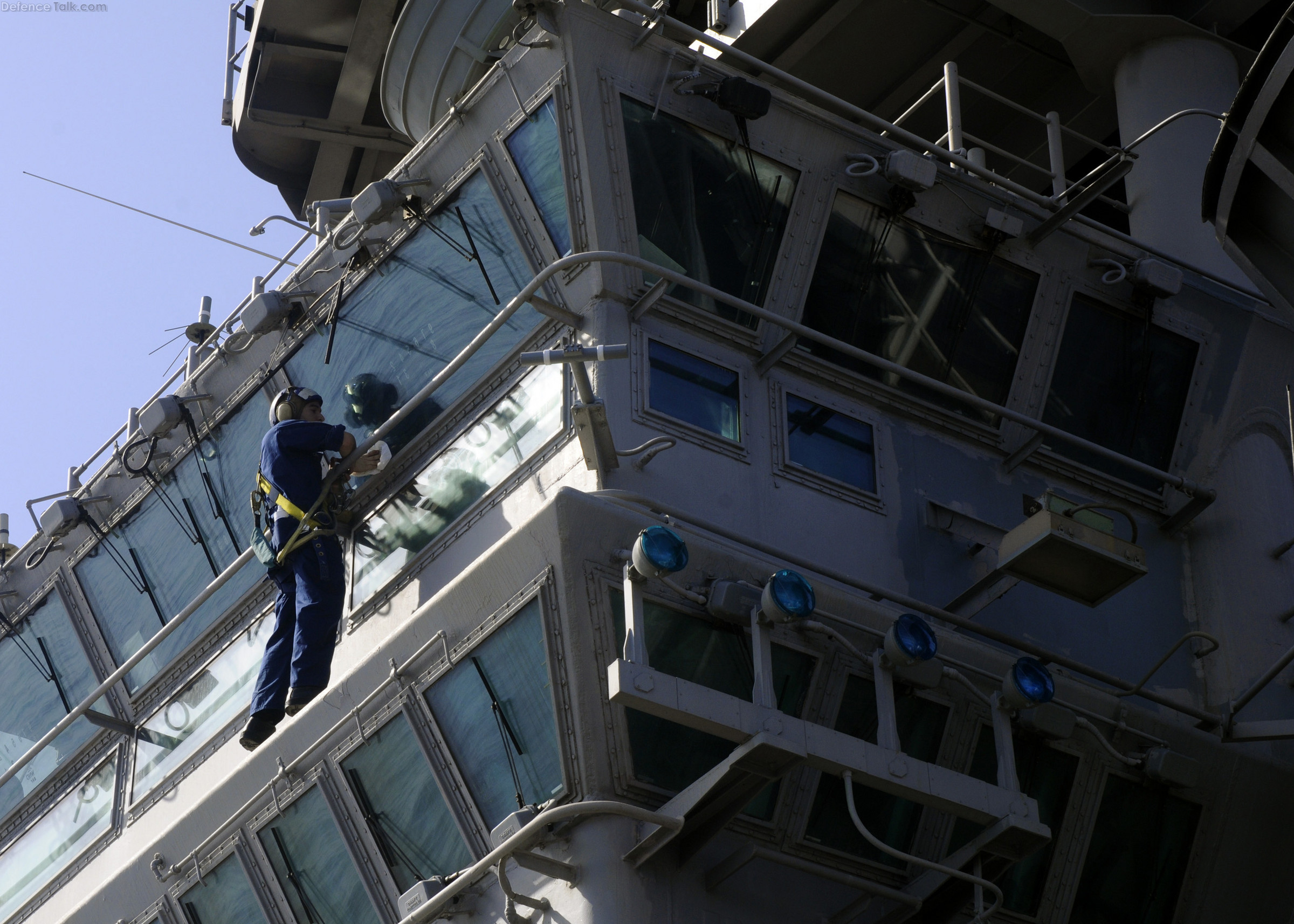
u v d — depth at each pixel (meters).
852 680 13.27
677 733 12.55
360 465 14.34
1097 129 21.88
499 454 14.12
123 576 17.61
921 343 15.47
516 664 12.73
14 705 18.48
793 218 14.79
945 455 15.43
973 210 15.66
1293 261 14.05
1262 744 15.84
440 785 13.20
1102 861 14.67
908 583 14.61
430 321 14.95
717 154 14.50
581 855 12.28
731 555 12.88
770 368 14.55
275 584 15.27
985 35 21.22
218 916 15.22
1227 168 14.02
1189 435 16.73
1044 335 16.00
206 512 16.92
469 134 14.58
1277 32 13.38
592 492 13.09
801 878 13.18
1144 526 16.44
